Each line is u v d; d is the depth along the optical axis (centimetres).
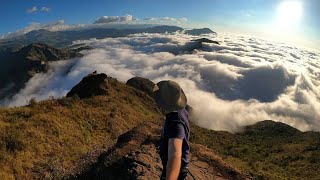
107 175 1020
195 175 977
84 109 2886
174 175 208
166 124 244
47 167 1662
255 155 4566
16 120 2155
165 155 248
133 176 888
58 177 1428
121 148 1296
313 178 3453
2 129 1923
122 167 989
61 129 2228
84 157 1697
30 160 1716
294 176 3366
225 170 1061
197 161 1091
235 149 4672
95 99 3488
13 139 1800
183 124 240
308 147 5997
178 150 222
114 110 3275
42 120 2253
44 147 1905
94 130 2555
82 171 1275
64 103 2894
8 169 1583
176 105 240
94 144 2212
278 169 3622
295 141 7956
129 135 1462
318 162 4322
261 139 8888
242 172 1099
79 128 2408
